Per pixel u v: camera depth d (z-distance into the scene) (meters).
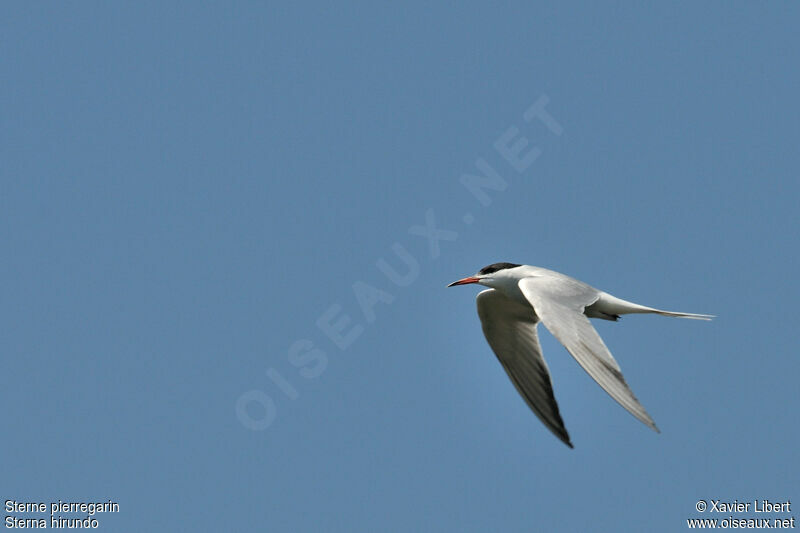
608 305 13.00
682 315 12.88
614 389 10.94
